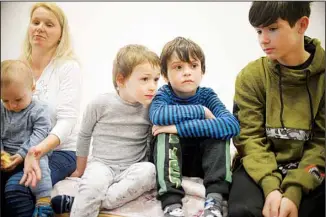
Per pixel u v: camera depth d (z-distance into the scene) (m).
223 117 0.97
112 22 1.21
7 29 1.16
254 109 1.02
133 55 0.99
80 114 1.16
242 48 1.18
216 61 1.18
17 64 1.02
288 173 0.93
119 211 0.94
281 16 0.93
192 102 1.05
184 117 0.96
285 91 0.99
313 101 0.97
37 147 0.98
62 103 1.09
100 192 0.93
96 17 1.20
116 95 1.04
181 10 1.19
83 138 1.05
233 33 1.18
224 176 0.93
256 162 0.95
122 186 0.94
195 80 1.02
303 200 0.91
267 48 0.97
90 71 1.19
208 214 0.86
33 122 1.03
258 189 0.93
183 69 1.01
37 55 1.13
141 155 1.05
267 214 0.87
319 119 0.99
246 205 0.89
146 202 0.97
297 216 0.88
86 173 0.97
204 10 1.19
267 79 1.00
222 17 1.19
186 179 1.02
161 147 0.95
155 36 1.20
